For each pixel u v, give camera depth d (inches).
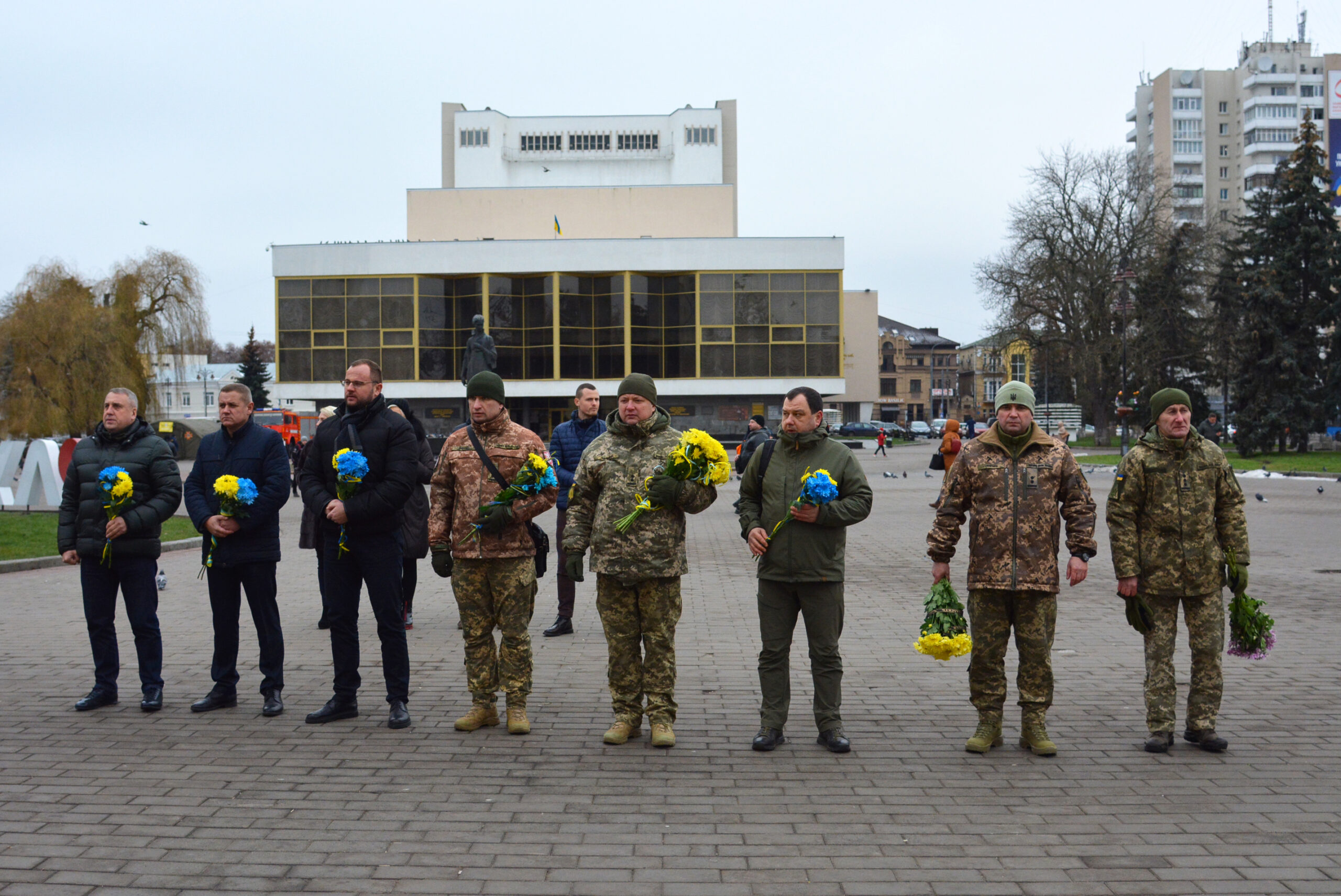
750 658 292.8
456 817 168.4
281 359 2159.2
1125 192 1998.0
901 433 2989.7
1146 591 210.7
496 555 218.7
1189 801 177.5
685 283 2151.8
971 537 210.2
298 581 461.1
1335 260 1731.1
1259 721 228.2
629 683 216.1
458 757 202.1
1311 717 231.6
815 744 211.9
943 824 166.2
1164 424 210.1
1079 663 286.7
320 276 2144.4
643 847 156.1
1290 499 923.4
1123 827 164.7
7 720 228.1
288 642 317.7
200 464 240.5
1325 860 151.7
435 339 2162.9
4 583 445.1
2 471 795.4
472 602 222.4
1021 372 4468.5
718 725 226.1
